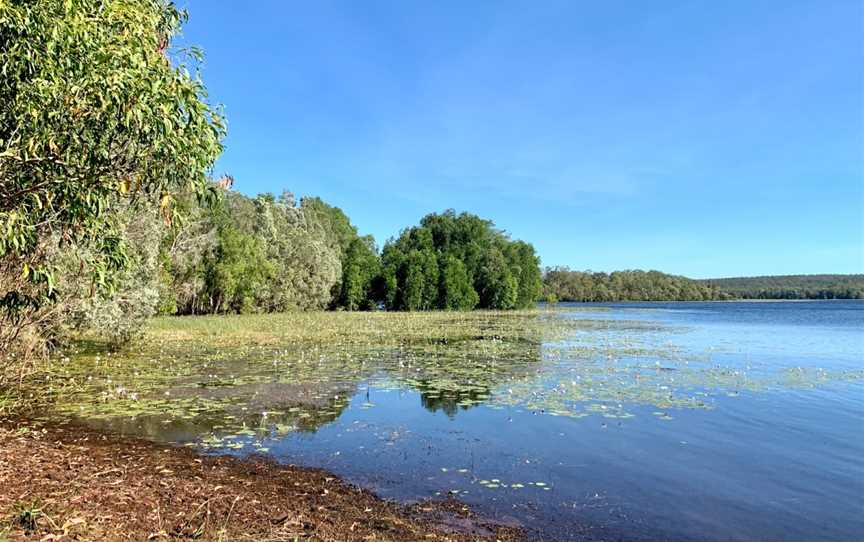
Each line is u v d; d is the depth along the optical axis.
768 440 9.68
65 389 13.21
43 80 5.47
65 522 5.02
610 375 16.47
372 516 6.23
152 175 6.17
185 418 10.69
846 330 38.88
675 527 6.21
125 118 5.49
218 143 6.48
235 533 5.38
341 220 84.25
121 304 18.03
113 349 21.06
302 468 7.92
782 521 6.41
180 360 18.50
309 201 76.31
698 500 7.01
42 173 5.85
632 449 9.07
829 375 16.89
